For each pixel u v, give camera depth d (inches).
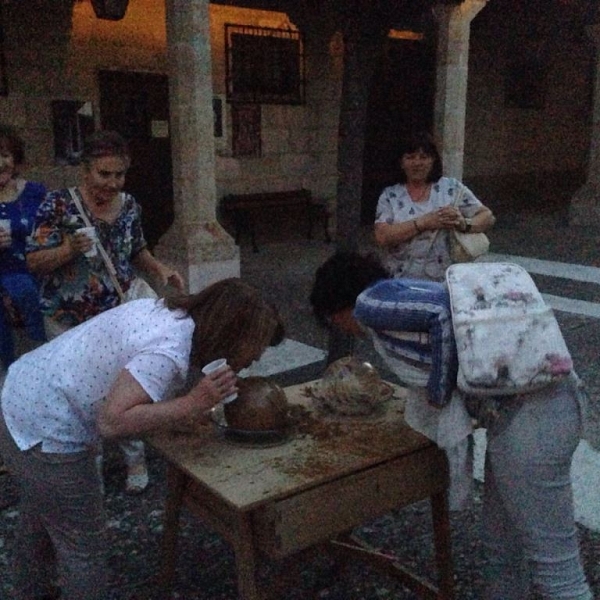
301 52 398.6
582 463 139.9
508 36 506.6
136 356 70.7
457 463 78.5
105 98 329.7
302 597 101.7
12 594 99.0
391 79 457.4
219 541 116.1
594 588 102.5
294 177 413.4
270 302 76.5
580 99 590.6
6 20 294.4
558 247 385.7
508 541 85.7
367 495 82.5
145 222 355.6
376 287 80.3
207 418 89.7
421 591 97.3
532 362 72.2
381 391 95.9
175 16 255.4
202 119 264.8
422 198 139.6
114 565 109.7
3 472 135.6
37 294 127.9
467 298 74.0
